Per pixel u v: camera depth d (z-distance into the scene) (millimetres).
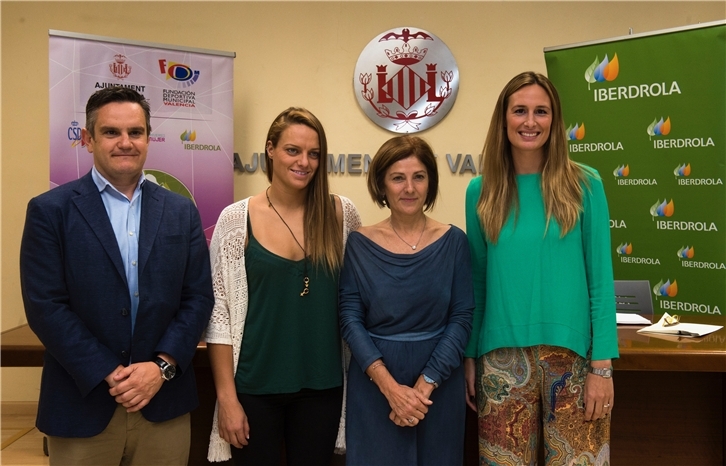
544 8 3652
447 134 3682
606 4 3641
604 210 1690
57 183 3002
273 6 3646
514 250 1691
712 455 2078
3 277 3617
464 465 2090
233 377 1746
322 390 1772
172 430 1675
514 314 1673
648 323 2275
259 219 1797
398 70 3650
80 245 1549
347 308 1732
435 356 1644
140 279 1599
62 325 1505
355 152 3688
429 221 1832
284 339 1730
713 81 2840
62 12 3594
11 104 3598
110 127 1571
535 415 1704
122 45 3078
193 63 3225
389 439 1681
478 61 3664
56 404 1556
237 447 1729
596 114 3102
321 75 3668
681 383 2076
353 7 3648
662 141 2973
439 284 1698
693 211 2934
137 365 1566
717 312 2904
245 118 3682
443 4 3648
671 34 2914
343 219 1905
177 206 1711
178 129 3209
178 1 3633
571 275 1661
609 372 1624
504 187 1734
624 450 2094
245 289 1747
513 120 1682
